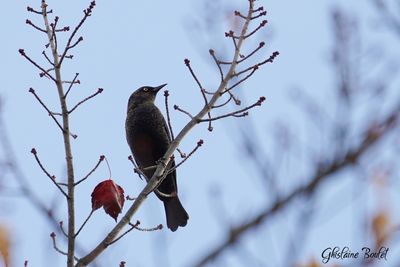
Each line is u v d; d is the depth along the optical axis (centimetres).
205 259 573
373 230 551
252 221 568
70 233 995
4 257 654
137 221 1005
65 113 1036
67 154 1016
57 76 1051
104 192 1019
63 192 998
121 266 884
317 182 555
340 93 638
